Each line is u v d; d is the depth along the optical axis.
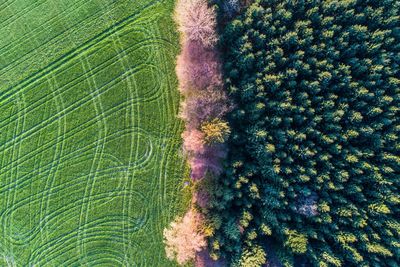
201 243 27.81
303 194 26.80
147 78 31.95
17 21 31.95
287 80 25.97
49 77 32.28
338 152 25.94
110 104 32.31
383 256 26.50
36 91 32.41
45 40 32.00
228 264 29.12
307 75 25.77
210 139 26.78
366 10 24.19
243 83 26.30
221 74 26.59
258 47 25.69
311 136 26.42
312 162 26.23
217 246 27.69
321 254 27.20
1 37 32.16
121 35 31.67
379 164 26.08
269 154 26.78
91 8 31.48
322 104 25.91
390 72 24.95
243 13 25.36
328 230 27.00
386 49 24.91
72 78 32.19
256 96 26.25
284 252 28.31
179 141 32.16
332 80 25.73
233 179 27.77
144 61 31.83
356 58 24.98
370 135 25.77
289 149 26.61
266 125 27.02
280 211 27.56
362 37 24.66
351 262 27.19
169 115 32.09
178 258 29.86
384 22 24.25
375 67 25.02
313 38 25.16
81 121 32.50
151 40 31.59
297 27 24.94
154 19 31.41
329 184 26.17
